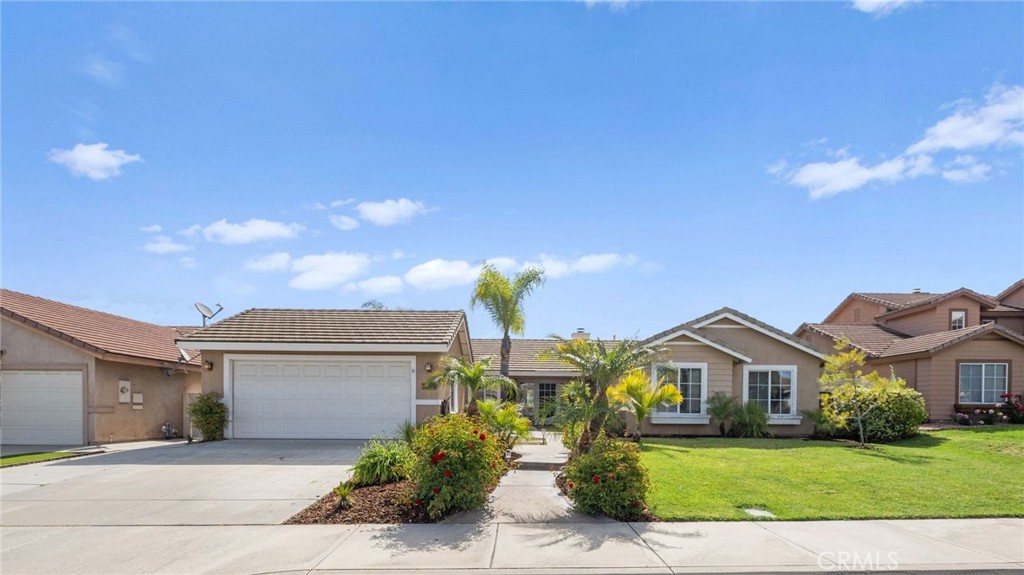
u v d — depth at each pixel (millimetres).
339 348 15672
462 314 18594
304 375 16047
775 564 5984
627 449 8312
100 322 19859
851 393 15484
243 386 16078
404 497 8016
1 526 7449
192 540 6828
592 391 10594
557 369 25234
